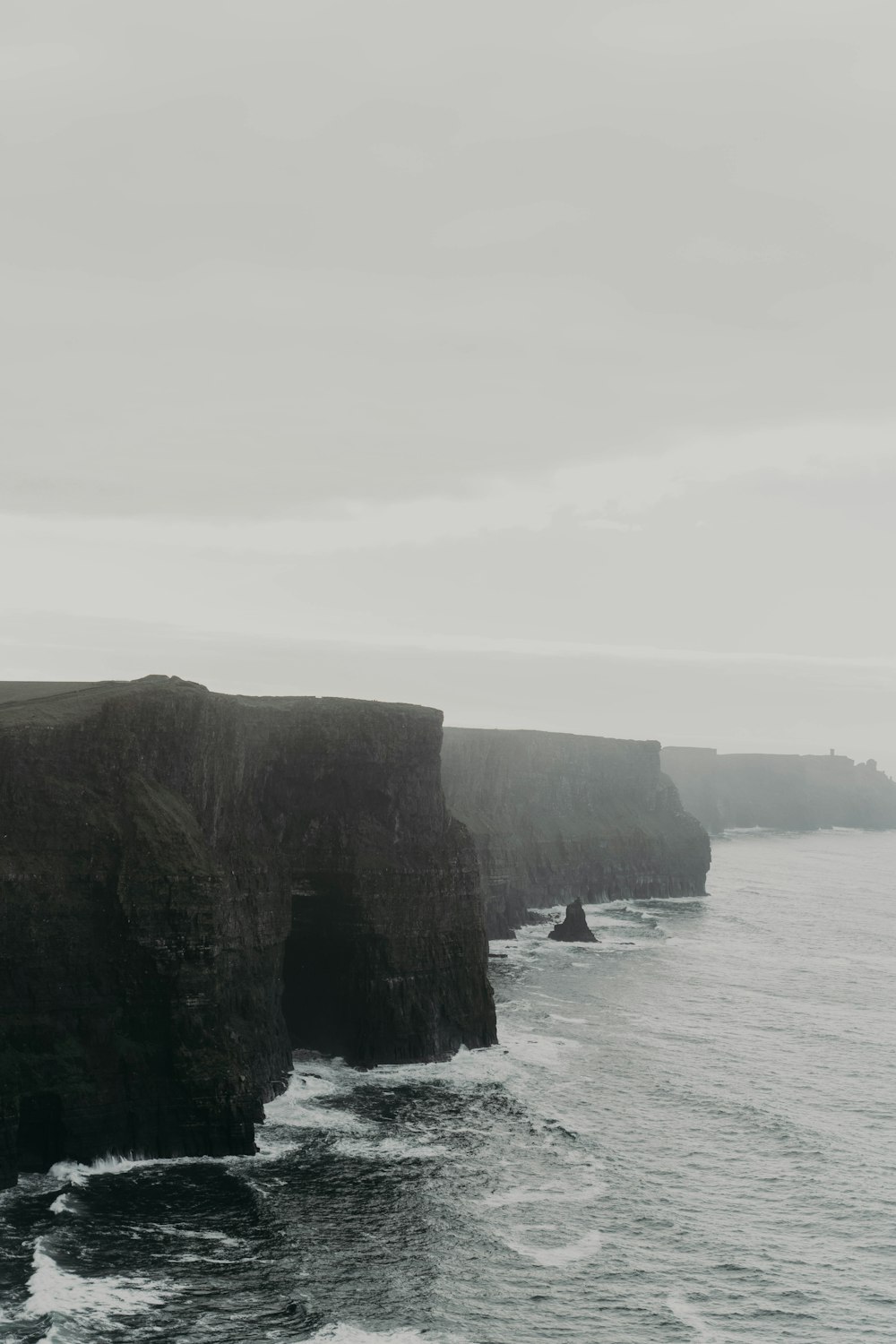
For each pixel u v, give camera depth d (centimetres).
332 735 9725
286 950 9606
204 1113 7275
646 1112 8450
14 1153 6756
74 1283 5669
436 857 9925
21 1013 7050
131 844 7481
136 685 8506
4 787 7362
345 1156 7419
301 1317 5534
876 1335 5612
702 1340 5538
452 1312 5669
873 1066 9775
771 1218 6812
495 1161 7450
